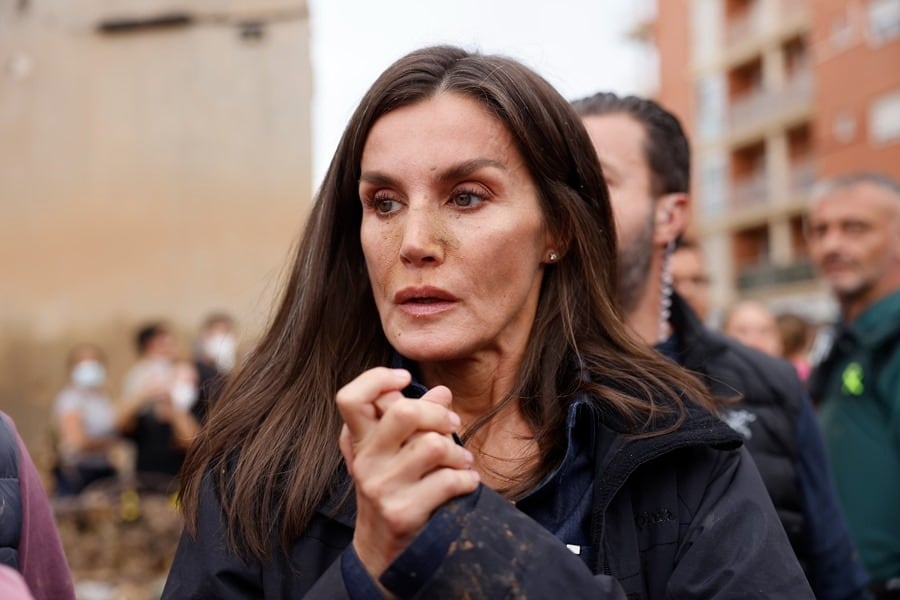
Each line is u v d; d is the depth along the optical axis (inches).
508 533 37.0
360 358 49.8
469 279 44.0
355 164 47.4
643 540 44.6
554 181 47.6
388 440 36.7
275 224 247.9
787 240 1134.4
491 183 44.7
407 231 43.6
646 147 73.0
